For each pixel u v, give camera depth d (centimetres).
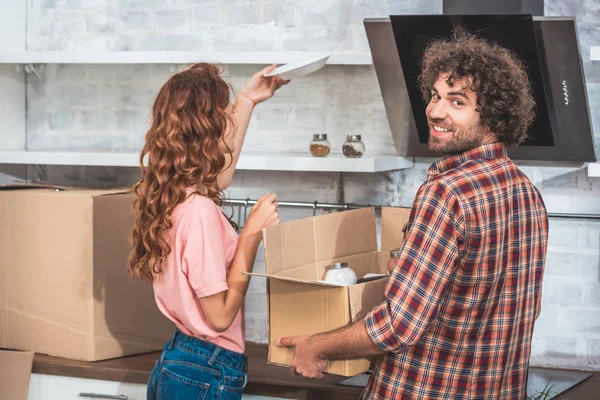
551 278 282
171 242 214
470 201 176
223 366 217
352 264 237
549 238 282
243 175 314
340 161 267
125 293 279
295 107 306
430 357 185
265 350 297
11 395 275
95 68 328
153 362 275
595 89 273
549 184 281
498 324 187
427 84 192
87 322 272
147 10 316
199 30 312
